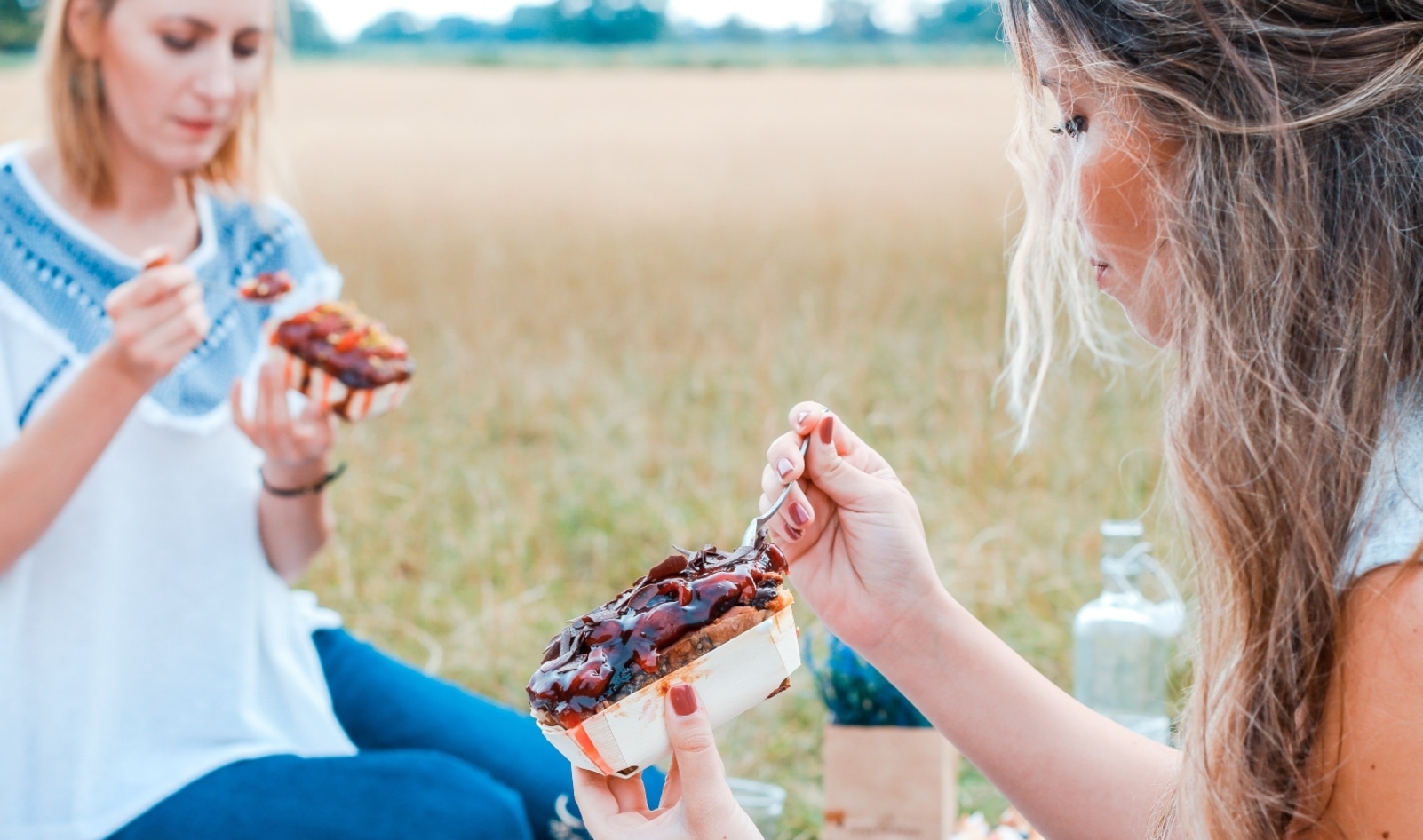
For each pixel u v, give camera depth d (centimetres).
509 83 3027
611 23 4612
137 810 218
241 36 243
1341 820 117
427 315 1115
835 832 229
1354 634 116
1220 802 125
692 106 2691
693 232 1639
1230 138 124
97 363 210
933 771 225
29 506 207
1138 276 138
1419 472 116
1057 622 407
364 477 600
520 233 1675
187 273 215
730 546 500
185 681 235
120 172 246
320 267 288
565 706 130
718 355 851
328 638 271
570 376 828
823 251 1430
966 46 3550
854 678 226
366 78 3131
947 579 427
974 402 607
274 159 281
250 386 264
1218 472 124
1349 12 122
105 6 228
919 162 2034
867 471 167
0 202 233
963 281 1162
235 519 243
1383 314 119
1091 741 154
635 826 133
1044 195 168
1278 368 122
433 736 248
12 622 217
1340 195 121
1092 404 603
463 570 493
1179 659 275
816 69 3484
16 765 218
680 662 130
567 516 534
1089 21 131
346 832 210
